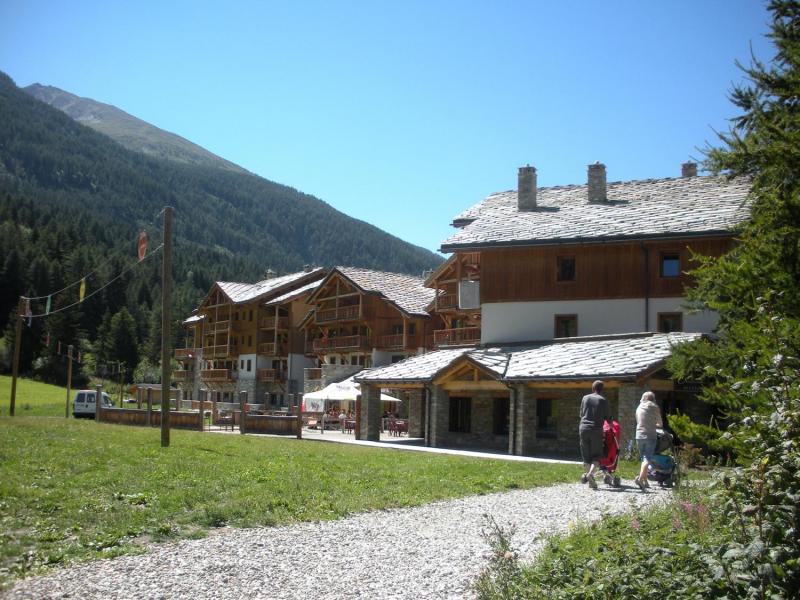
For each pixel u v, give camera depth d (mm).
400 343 55969
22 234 141875
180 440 23781
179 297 140000
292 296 70062
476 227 34656
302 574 7934
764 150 9719
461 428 31188
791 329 7359
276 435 31172
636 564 5910
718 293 10375
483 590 6684
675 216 30828
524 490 15023
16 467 14453
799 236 9109
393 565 8359
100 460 16359
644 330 30047
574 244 31047
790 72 10422
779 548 5168
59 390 92188
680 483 11891
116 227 186500
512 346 31234
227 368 80938
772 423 5680
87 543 8977
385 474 16312
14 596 6824
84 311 127938
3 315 117750
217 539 9562
